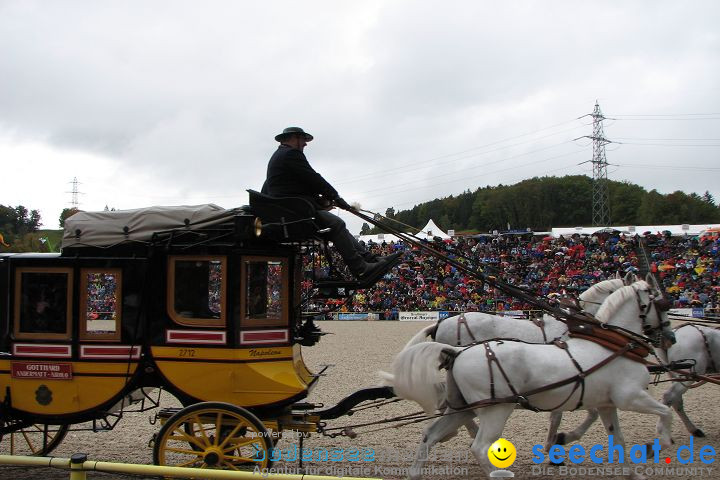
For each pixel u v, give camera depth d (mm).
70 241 6883
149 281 6707
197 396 6551
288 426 6867
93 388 6695
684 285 32344
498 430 6266
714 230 39031
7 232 69188
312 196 7320
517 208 101688
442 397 6465
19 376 6781
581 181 100062
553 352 6508
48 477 7348
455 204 118625
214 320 6578
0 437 7031
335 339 23922
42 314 6836
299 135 7520
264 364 6684
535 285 34031
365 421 10188
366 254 7285
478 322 8695
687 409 10875
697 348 9039
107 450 8469
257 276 6969
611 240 39406
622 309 7301
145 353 6668
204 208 6859
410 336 25000
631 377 6543
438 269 37500
